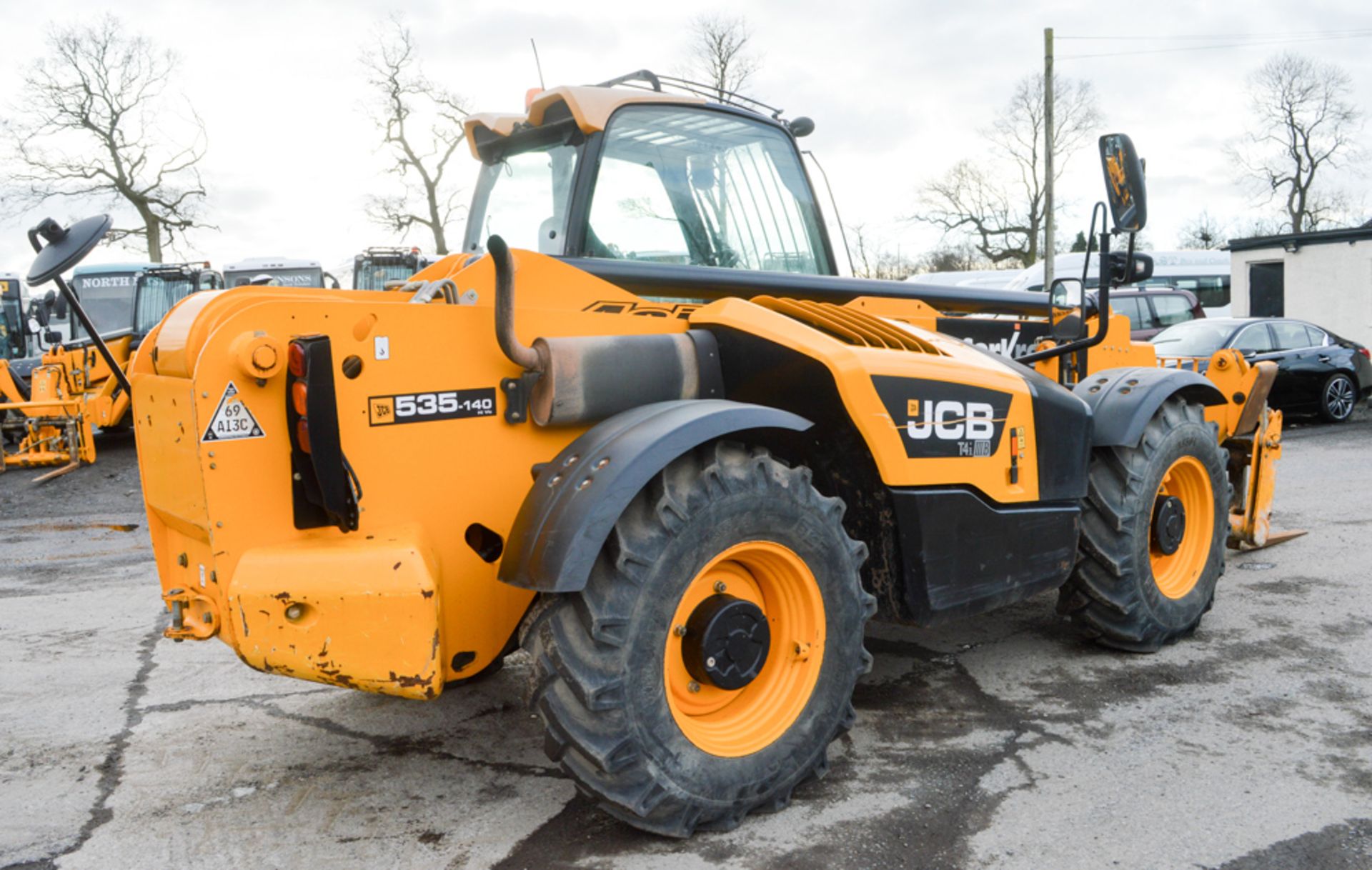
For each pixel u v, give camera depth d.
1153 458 3.90
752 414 2.65
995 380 3.31
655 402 2.92
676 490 2.51
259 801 2.89
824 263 4.01
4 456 10.95
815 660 2.79
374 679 2.41
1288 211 48.22
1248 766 2.98
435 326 2.63
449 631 2.71
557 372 2.70
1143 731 3.25
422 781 3.01
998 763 3.04
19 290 21.52
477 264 2.77
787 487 2.70
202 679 3.98
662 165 3.48
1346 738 3.17
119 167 34.94
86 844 2.65
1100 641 4.06
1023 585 3.43
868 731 3.30
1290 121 47.16
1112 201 3.66
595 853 2.55
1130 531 3.81
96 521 8.02
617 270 3.11
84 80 34.00
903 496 3.05
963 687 3.71
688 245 3.54
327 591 2.37
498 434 2.74
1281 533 6.05
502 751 3.22
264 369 2.40
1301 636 4.20
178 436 2.52
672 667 2.59
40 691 3.86
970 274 23.36
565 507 2.41
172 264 18.11
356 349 2.51
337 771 3.09
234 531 2.43
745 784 2.60
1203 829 2.61
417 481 2.62
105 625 4.81
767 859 2.49
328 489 2.42
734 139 3.70
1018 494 3.38
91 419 10.94
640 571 2.43
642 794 2.44
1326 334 13.48
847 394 2.90
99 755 3.24
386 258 20.06
